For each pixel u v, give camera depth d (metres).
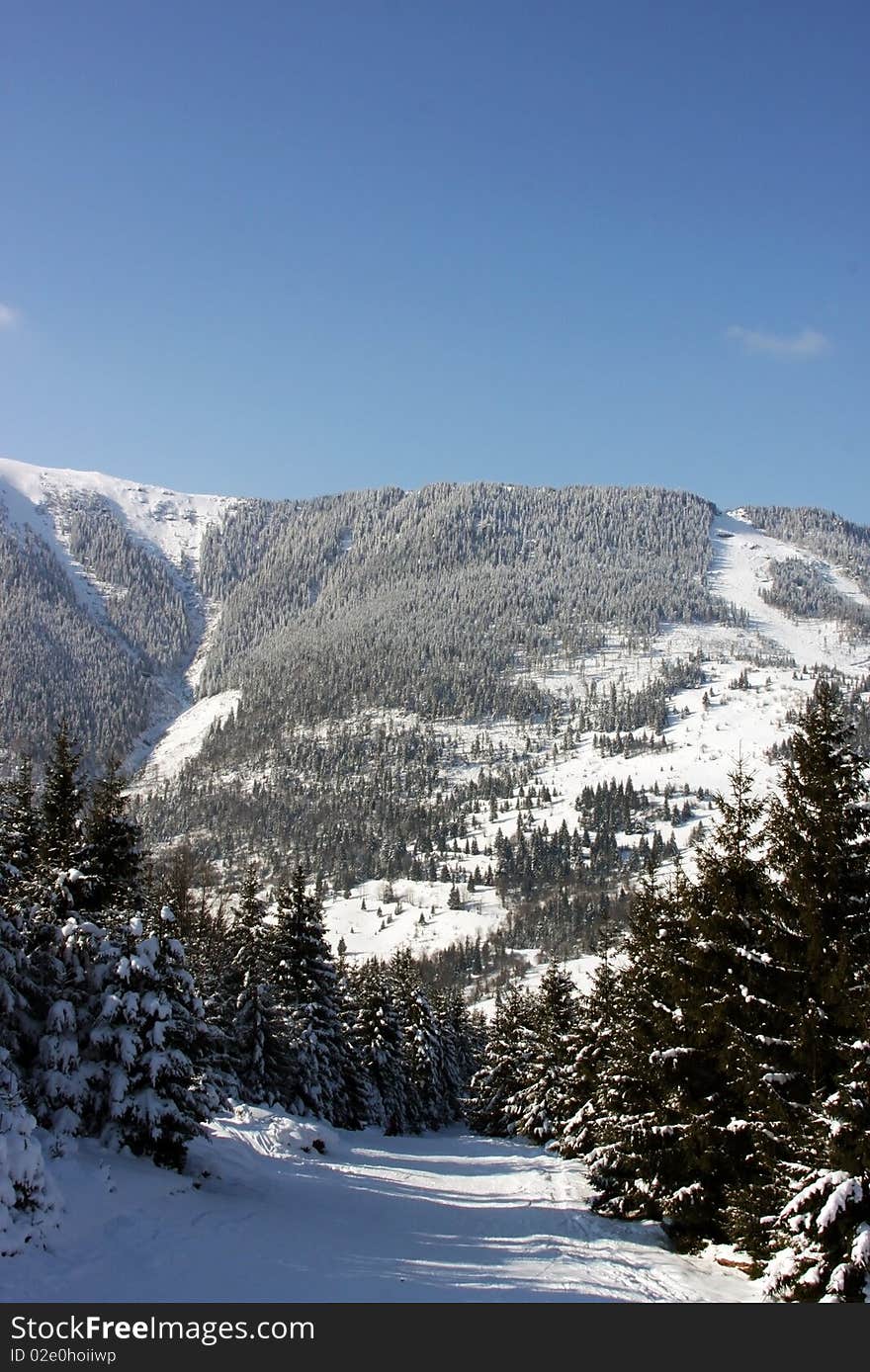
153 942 18.94
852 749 17.52
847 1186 14.15
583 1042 35.12
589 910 182.88
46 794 25.61
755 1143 17.27
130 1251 13.70
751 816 20.00
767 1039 16.84
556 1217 25.14
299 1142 30.12
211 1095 20.20
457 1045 75.81
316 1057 40.38
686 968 20.45
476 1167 36.91
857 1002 15.36
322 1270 14.76
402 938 187.00
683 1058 20.36
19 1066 18.09
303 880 42.44
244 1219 17.38
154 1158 19.19
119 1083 17.98
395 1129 53.47
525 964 163.50
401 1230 20.58
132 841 25.39
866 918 16.84
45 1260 12.43
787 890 17.81
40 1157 13.78
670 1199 20.45
